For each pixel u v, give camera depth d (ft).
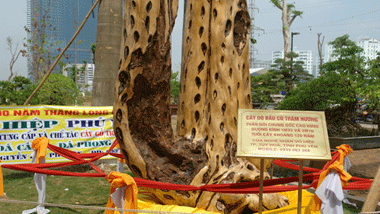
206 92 17.61
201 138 17.06
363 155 39.32
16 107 26.91
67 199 21.11
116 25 32.42
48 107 28.09
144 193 18.93
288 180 14.57
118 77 15.25
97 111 30.14
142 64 14.83
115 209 11.28
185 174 16.14
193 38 17.84
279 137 12.20
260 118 12.66
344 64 34.27
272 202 16.25
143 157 15.53
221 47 16.97
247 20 17.95
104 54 31.96
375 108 40.16
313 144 12.06
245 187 14.25
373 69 32.63
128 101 15.30
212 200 15.37
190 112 17.66
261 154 11.76
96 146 30.30
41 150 18.04
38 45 81.87
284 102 38.75
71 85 40.37
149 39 14.70
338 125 38.06
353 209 19.17
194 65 17.66
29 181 25.36
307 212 15.53
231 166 16.10
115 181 12.29
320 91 34.78
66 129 28.91
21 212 18.12
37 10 82.69
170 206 15.46
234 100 16.88
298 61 108.17
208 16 17.57
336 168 13.76
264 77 103.65
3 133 26.50
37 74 85.15
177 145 16.34
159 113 15.60
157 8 14.80
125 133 15.26
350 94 33.17
